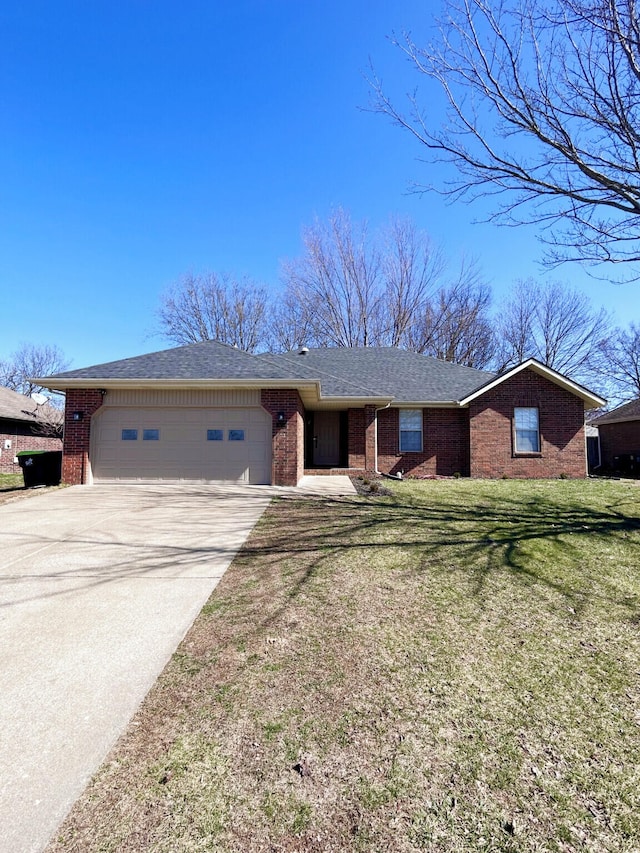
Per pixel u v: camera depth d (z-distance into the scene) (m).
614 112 5.43
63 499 9.28
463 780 2.11
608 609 4.22
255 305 33.34
